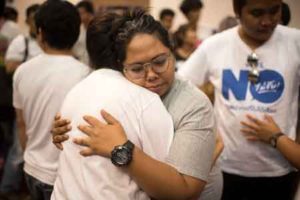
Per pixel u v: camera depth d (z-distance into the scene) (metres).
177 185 0.97
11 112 2.93
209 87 1.81
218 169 1.35
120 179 0.98
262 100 1.62
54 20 1.70
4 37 3.87
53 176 1.67
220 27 2.60
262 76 1.62
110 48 1.13
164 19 4.94
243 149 1.65
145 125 1.00
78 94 1.10
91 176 0.99
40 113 1.69
